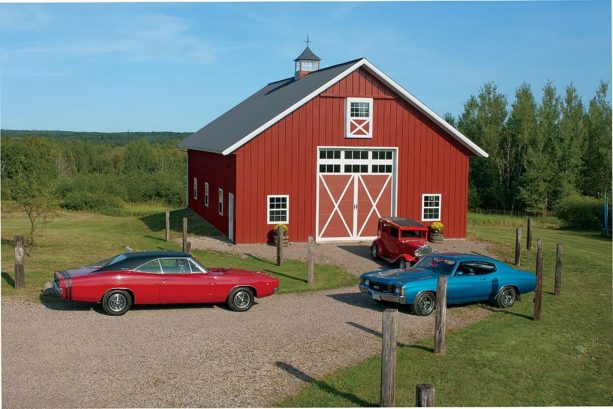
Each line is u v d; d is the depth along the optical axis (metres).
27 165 26.16
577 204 42.41
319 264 22.45
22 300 15.31
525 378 11.65
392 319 9.55
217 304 16.08
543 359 12.73
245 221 25.77
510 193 63.97
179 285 14.80
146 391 9.98
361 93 26.67
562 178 56.72
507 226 42.25
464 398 10.47
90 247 24.52
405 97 27.11
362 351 12.42
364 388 10.53
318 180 26.66
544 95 62.16
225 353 12.00
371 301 16.95
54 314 14.25
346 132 26.59
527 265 23.42
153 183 61.69
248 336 13.18
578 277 21.47
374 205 27.55
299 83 32.34
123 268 14.55
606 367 12.57
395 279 15.73
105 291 14.24
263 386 10.42
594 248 28.92
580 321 15.79
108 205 54.56
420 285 15.49
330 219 26.97
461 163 28.42
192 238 27.81
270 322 14.39
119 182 62.25
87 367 10.93
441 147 28.08
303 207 26.48
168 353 11.85
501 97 65.38
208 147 29.31
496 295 16.72
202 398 9.81
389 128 27.25
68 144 96.06
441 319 12.53
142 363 11.24
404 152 27.53
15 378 10.32
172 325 13.80
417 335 13.86
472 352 12.80
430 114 27.41
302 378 10.87
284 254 24.06
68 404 9.38
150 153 90.38
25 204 22.95
